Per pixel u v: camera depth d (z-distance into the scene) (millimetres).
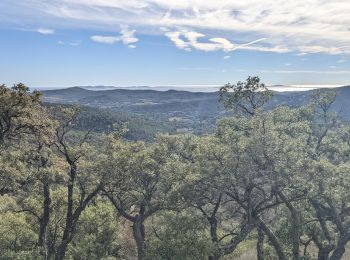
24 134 26688
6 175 24047
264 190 25047
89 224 33281
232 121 27391
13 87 25281
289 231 26812
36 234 31969
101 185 26750
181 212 25844
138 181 27234
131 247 36906
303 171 23500
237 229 29422
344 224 25906
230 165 23438
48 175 25172
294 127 28094
